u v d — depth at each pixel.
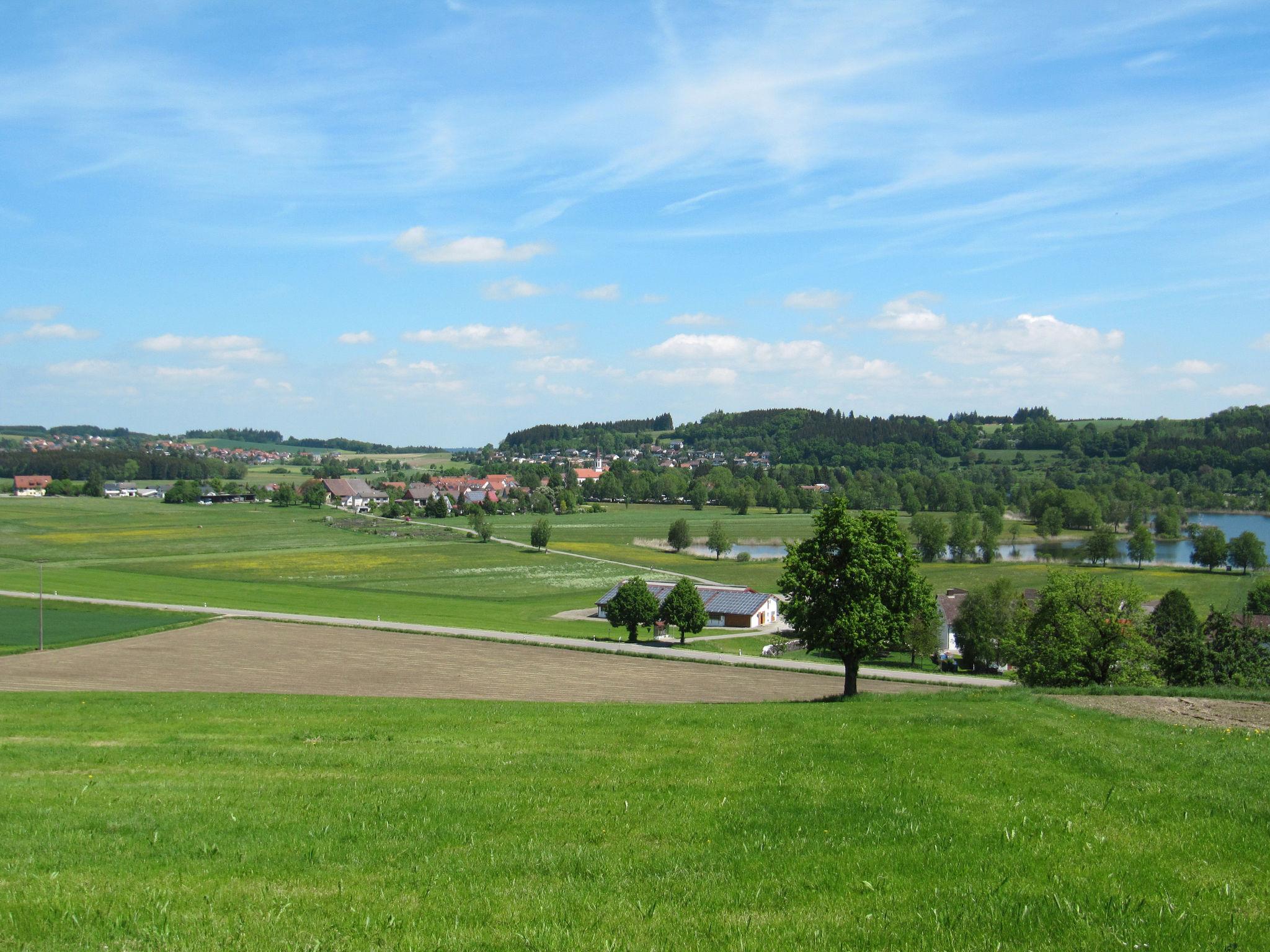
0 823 16.61
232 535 183.12
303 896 12.30
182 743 26.16
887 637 44.66
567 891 12.45
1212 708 30.09
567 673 63.78
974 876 12.76
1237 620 91.06
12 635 72.44
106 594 99.50
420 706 37.47
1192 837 14.58
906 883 12.50
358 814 17.17
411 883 12.98
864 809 16.59
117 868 13.78
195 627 78.56
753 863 13.63
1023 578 146.25
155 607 89.12
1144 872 12.81
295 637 75.19
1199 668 59.88
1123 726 26.12
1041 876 12.66
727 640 96.12
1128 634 56.81
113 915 11.52
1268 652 63.12
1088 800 16.83
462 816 16.98
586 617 105.94
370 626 82.56
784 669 71.19
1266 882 12.45
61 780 20.78
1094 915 11.20
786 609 46.06
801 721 29.11
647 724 29.75
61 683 53.69
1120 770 19.30
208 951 10.39
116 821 16.72
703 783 19.33
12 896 12.26
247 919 11.41
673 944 10.51
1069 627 57.22
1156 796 17.11
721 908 11.75
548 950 10.38
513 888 12.59
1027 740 23.19
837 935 10.69
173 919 11.39
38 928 11.09
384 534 191.00
